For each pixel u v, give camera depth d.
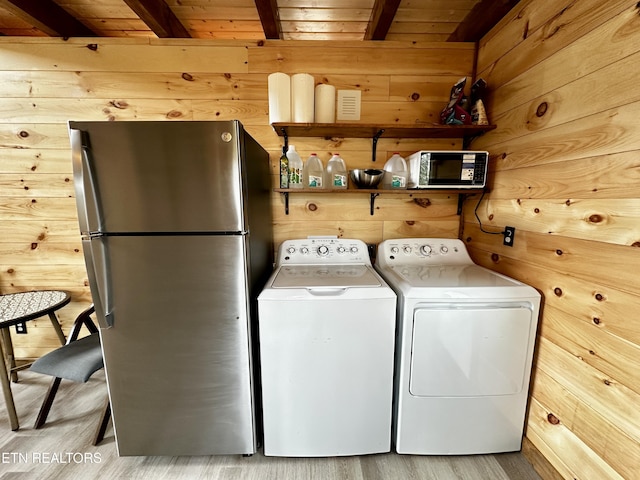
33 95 1.76
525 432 1.37
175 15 1.69
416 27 1.76
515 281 1.35
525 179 1.37
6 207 1.86
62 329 2.01
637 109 0.88
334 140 1.85
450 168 1.58
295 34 1.86
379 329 1.25
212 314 1.21
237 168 1.11
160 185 1.12
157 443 1.31
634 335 0.90
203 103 1.80
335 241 1.79
